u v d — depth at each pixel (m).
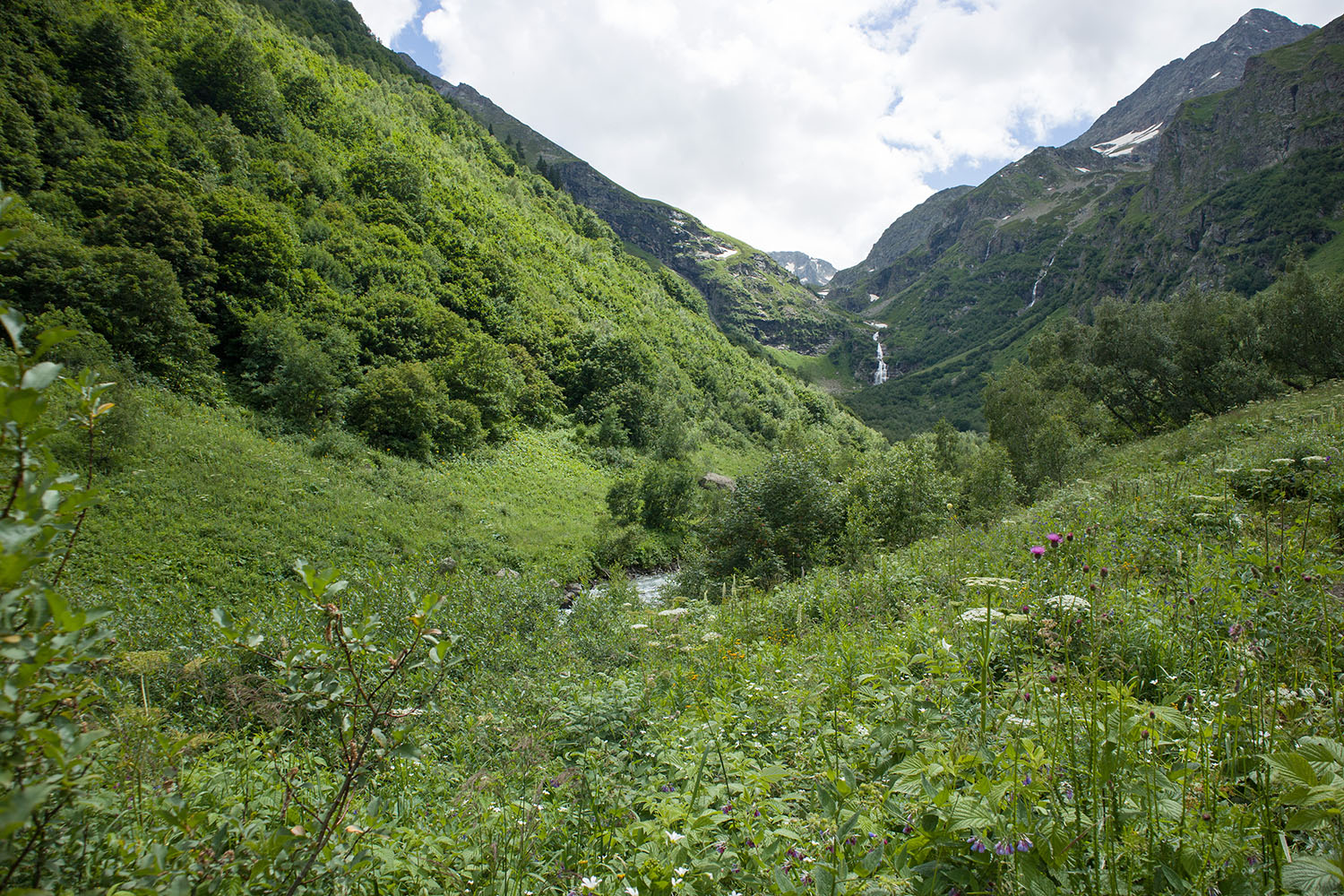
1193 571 4.86
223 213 31.94
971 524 15.41
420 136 73.44
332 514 21.39
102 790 2.20
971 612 3.20
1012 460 23.69
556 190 111.88
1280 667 3.14
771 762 3.50
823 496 16.00
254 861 1.91
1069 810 2.03
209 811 2.64
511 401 40.41
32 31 34.88
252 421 25.77
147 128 36.12
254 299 30.64
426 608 2.21
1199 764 2.33
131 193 28.06
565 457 38.75
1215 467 10.15
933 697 3.35
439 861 2.57
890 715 3.38
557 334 52.81
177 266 28.12
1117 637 4.04
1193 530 6.71
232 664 4.20
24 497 1.32
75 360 19.95
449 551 22.36
